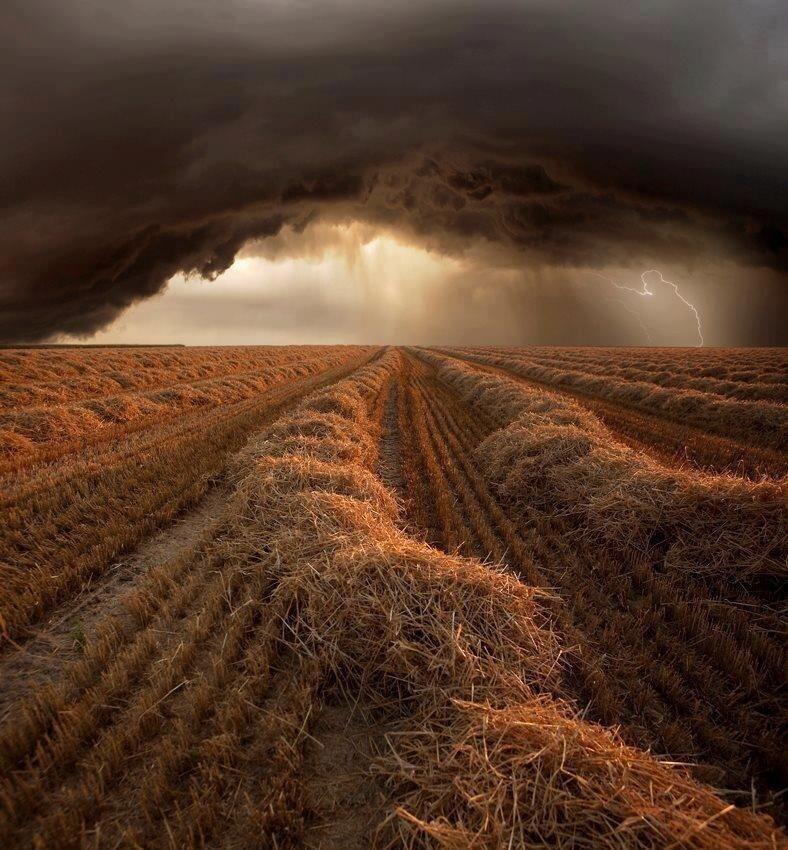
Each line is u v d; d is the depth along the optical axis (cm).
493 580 407
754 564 470
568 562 535
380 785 274
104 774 271
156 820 249
